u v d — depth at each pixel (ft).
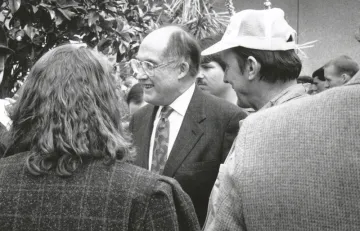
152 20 13.14
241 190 3.94
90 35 11.12
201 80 10.38
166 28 8.09
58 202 4.18
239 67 6.19
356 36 4.19
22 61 10.68
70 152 4.29
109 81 4.68
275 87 6.12
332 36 20.95
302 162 3.68
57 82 4.44
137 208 4.23
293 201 3.67
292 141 3.76
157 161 8.06
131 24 12.23
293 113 3.87
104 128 4.42
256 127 4.03
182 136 7.89
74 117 4.33
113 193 4.20
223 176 4.20
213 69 10.30
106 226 4.11
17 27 10.13
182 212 4.68
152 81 7.93
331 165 3.57
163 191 4.35
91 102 4.43
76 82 4.46
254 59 6.05
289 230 3.69
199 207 7.78
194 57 8.11
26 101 4.53
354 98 3.63
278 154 3.81
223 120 7.95
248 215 3.90
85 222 4.12
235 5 22.93
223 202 4.11
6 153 4.71
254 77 6.11
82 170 4.30
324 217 3.56
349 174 3.51
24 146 4.58
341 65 12.45
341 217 3.51
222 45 6.23
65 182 4.25
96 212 4.14
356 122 3.56
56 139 4.29
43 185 4.25
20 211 4.21
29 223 4.17
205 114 8.01
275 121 3.93
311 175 3.63
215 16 16.79
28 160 4.34
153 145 8.21
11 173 4.39
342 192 3.51
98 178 4.26
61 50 4.71
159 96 8.06
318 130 3.68
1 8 10.11
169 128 8.16
